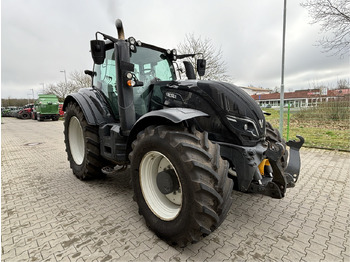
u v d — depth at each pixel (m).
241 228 2.24
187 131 1.92
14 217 2.51
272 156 2.27
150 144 1.99
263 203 2.78
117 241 2.04
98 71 3.53
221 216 1.78
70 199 2.96
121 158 2.70
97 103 3.26
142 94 2.95
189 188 1.72
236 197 2.95
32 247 1.98
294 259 1.80
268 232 2.17
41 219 2.45
